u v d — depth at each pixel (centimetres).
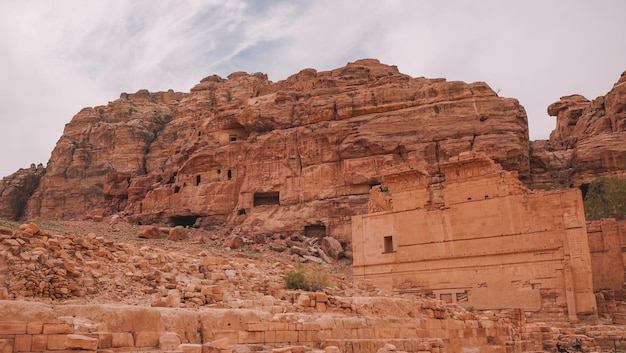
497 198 4172
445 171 4447
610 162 6159
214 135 7725
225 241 6191
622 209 5566
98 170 11012
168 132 11125
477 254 4172
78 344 1272
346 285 3325
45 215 10844
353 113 6806
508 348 2955
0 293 1844
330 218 6322
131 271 2462
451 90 6500
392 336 2305
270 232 6494
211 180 7281
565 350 3158
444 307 2839
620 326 3522
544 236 3934
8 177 11912
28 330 1249
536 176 6506
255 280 2762
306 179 6656
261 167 6944
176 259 2830
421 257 4441
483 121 6228
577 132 7619
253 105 7481
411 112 6506
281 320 1867
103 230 6444
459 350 2614
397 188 4694
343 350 1870
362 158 6438
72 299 2114
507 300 3981
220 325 1722
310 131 6838
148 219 7531
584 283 3731
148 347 1480
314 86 7612
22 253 2131
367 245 4766
